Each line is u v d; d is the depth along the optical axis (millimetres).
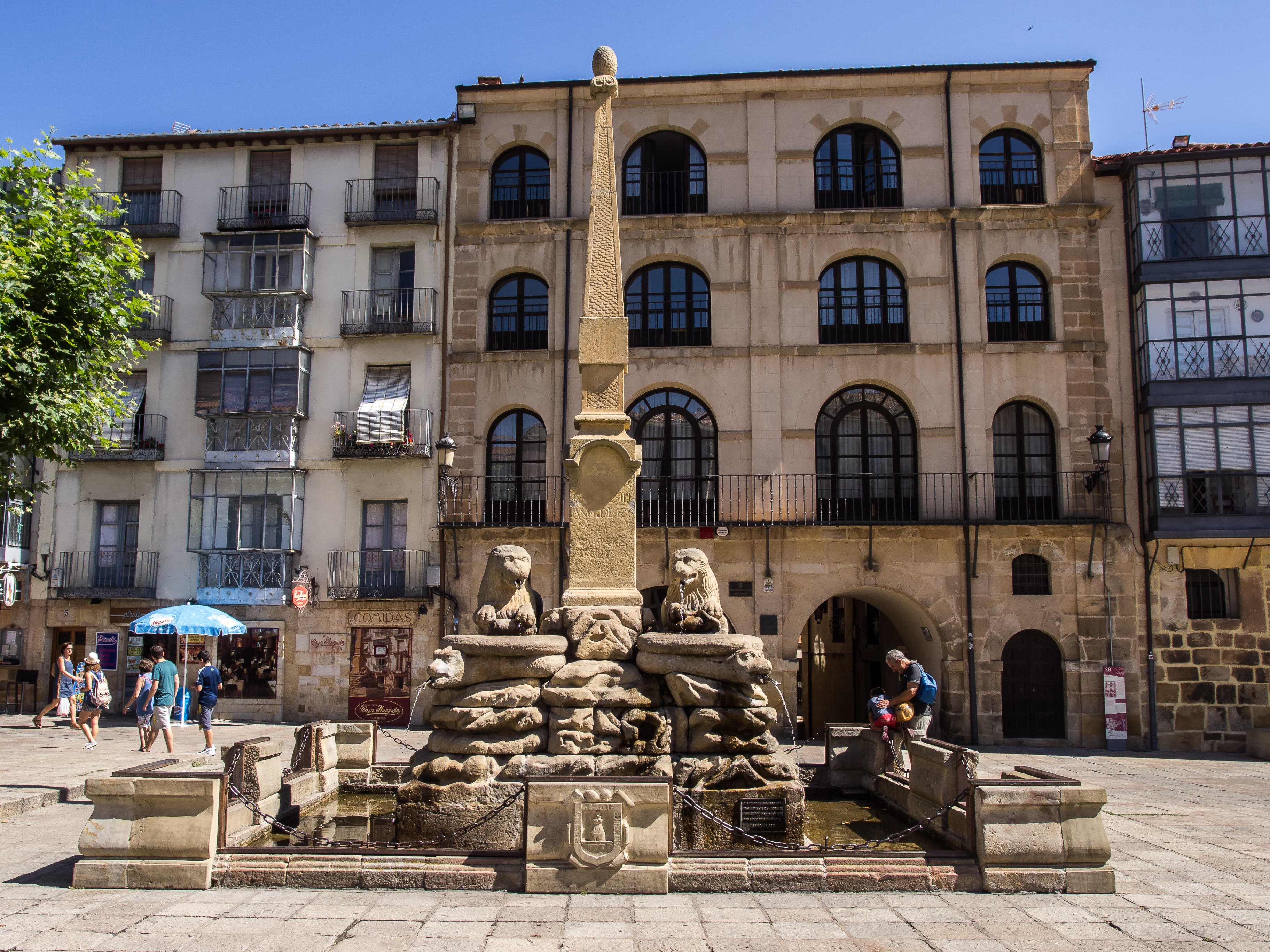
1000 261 22391
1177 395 20859
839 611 28078
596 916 5996
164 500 23984
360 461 23234
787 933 5715
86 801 11000
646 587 21531
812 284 22422
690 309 23000
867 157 23281
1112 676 20516
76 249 15273
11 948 5406
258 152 25016
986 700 20672
